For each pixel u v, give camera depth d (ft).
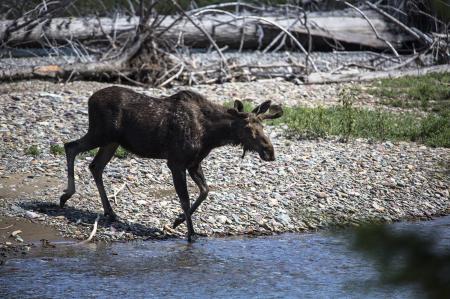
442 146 161.38
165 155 110.11
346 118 167.84
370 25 262.47
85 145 112.68
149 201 121.49
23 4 232.32
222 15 274.98
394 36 276.41
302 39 272.51
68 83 202.80
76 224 111.65
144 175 132.87
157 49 215.92
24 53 256.73
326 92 203.41
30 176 129.59
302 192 129.39
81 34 248.73
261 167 139.95
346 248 35.53
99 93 111.75
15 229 108.88
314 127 164.35
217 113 109.81
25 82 202.39
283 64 231.30
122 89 112.37
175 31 253.85
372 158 149.48
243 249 106.52
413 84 213.05
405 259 33.42
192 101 110.73
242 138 108.47
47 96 180.14
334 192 130.31
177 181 109.19
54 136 151.53
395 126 171.12
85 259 100.27
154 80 209.46
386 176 140.05
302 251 106.11
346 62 251.19
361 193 131.23
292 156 147.23
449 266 32.91
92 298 86.12
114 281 92.22
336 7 309.22
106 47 246.06
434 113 187.73
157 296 87.40
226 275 95.50
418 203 129.29
